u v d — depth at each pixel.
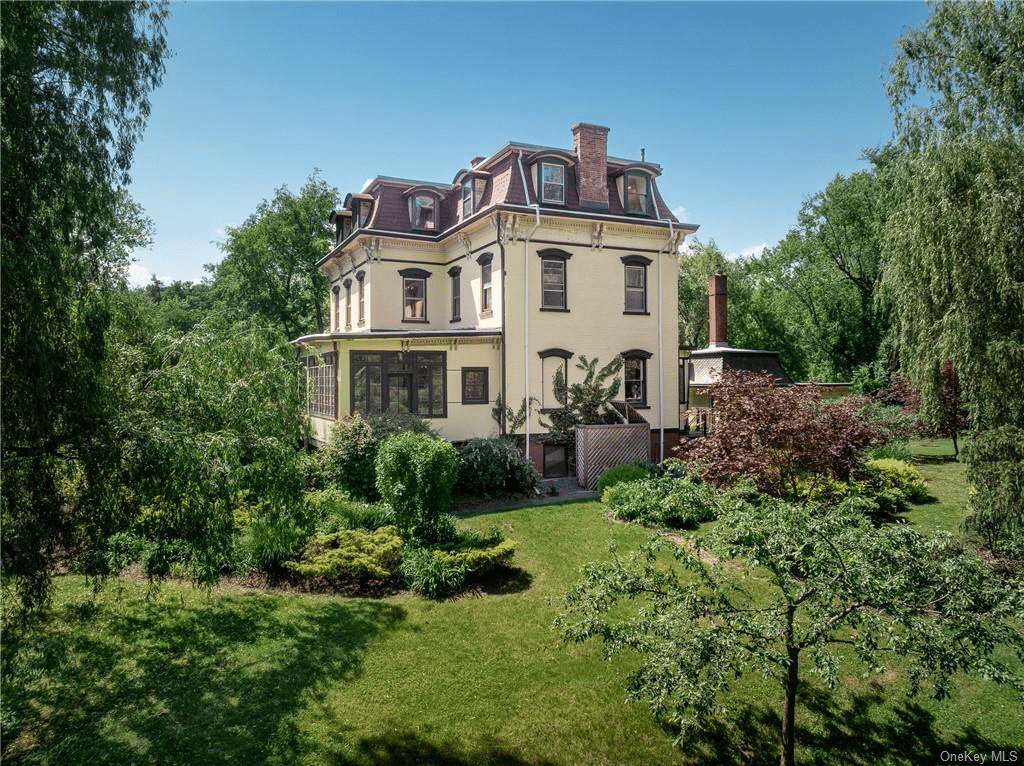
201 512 7.59
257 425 9.36
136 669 8.09
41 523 6.09
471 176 21.80
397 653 8.53
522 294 19.83
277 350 10.73
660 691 6.07
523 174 20.42
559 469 20.67
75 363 6.16
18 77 5.45
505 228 19.64
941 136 12.80
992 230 10.75
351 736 6.84
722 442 12.25
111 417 6.66
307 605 9.98
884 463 16.88
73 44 5.90
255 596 10.35
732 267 44.88
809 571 5.94
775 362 25.88
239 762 6.39
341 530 12.01
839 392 24.77
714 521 14.16
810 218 41.75
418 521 12.03
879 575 5.51
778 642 6.74
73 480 6.79
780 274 47.16
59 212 5.91
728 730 7.14
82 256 6.55
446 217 24.17
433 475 11.93
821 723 7.29
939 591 5.58
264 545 11.06
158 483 6.87
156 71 6.65
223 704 7.35
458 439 19.19
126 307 8.44
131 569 11.67
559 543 13.05
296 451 10.54
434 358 18.94
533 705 7.47
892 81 14.07
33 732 6.79
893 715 7.41
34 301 5.51
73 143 5.87
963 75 13.12
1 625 6.72
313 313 41.66
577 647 8.73
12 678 6.76
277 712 7.21
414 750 6.66
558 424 20.30
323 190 38.44
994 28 12.67
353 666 8.19
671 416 22.05
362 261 24.17
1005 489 10.55
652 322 21.78
